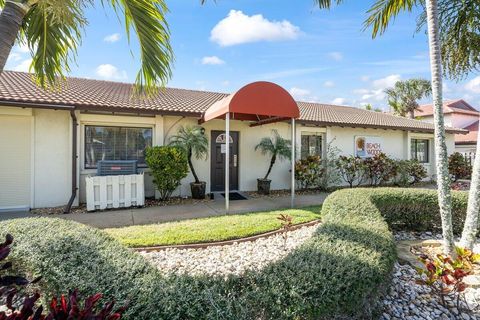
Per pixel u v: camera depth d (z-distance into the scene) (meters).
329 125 11.20
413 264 4.04
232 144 10.25
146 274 2.18
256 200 8.77
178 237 4.66
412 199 5.72
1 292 1.30
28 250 2.63
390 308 2.96
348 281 2.06
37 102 6.81
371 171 12.10
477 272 3.75
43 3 2.69
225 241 4.66
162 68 3.97
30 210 7.22
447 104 32.56
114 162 7.73
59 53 3.77
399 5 5.64
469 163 15.02
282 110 7.13
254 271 2.14
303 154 11.66
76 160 7.54
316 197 9.41
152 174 8.26
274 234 5.14
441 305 3.10
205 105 10.10
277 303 1.80
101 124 8.23
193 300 1.75
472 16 5.11
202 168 9.68
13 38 2.51
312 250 2.59
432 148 15.07
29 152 7.37
